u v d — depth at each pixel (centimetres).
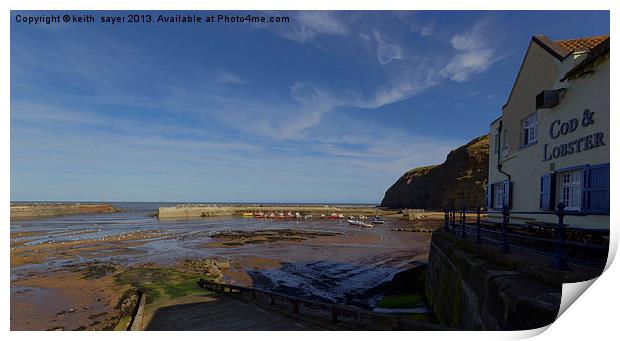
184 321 918
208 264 2217
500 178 1359
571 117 845
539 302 458
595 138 750
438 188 9150
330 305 847
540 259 632
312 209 9975
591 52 755
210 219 7838
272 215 8450
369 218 7950
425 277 1480
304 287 1806
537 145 1024
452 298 905
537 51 1044
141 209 13888
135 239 3881
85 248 3173
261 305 1074
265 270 2236
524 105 1136
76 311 1352
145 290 1447
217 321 897
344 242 3688
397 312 1247
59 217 8362
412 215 7481
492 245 834
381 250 3103
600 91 738
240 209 9625
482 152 8056
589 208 758
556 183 919
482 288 644
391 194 12031
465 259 807
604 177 717
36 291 1705
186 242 3641
